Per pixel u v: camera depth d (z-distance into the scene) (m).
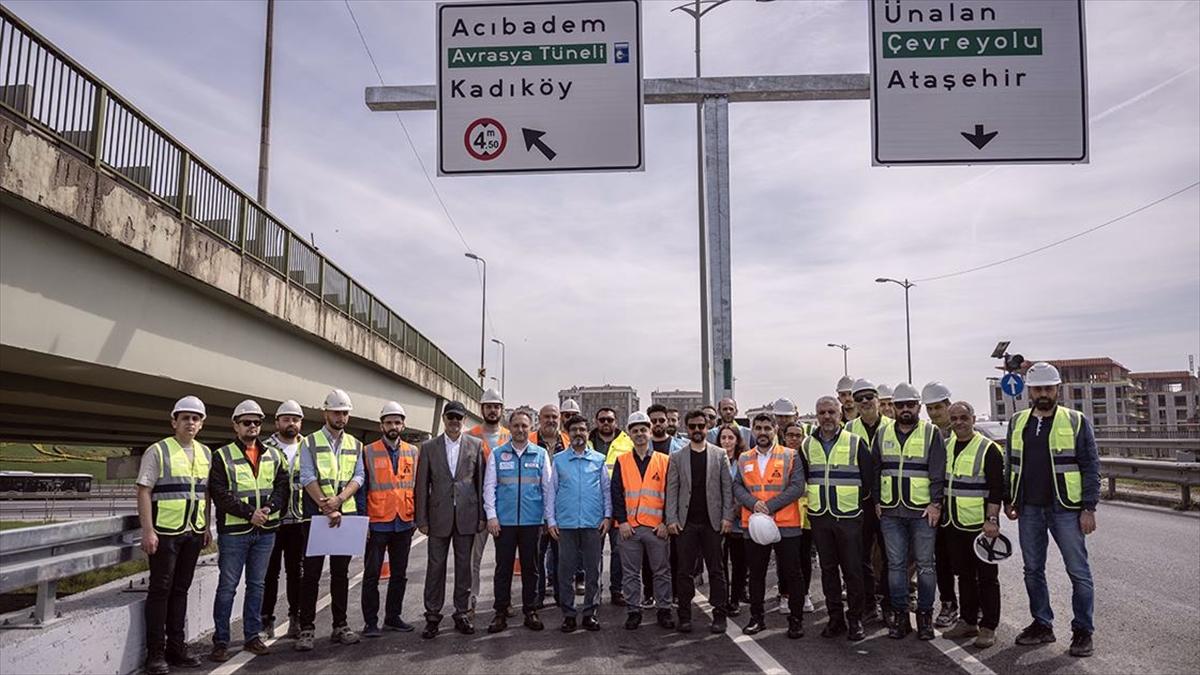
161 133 10.79
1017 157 9.90
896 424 7.88
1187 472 17.16
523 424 8.42
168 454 6.89
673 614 8.91
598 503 8.38
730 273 11.79
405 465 8.28
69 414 16.61
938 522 7.71
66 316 9.35
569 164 10.07
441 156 10.11
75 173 8.80
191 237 11.54
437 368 34.22
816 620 8.54
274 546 8.12
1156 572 10.19
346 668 6.79
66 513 35.66
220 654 7.06
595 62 10.16
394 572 8.24
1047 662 6.64
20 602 11.87
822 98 11.73
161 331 11.57
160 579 6.70
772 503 7.80
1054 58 9.98
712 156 11.62
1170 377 126.69
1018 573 10.54
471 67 10.20
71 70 8.91
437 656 7.17
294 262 16.23
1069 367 110.88
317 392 19.16
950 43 10.03
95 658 6.14
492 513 8.15
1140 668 6.41
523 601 8.33
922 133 9.94
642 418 8.41
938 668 6.59
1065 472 7.06
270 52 23.69
